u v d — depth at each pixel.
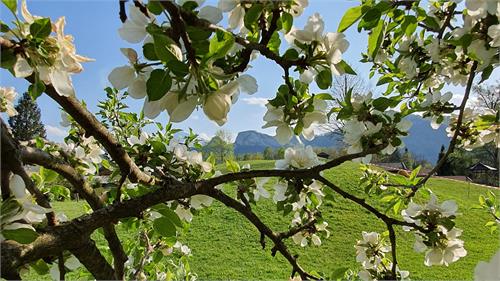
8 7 0.98
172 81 0.83
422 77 2.38
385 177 3.21
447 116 2.50
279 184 1.86
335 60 1.21
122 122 3.04
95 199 1.66
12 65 0.98
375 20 1.42
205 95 0.81
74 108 1.46
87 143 2.22
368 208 1.59
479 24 1.62
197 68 0.80
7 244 0.95
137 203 1.21
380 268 2.44
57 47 1.02
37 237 0.90
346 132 1.69
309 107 1.42
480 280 0.92
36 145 1.92
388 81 2.69
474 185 16.98
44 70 1.02
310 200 2.08
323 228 2.35
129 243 2.62
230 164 2.08
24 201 0.90
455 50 1.94
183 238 11.00
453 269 9.01
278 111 1.44
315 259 9.67
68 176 1.58
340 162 1.50
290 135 1.46
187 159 1.97
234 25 1.12
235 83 0.82
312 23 1.22
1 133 1.03
